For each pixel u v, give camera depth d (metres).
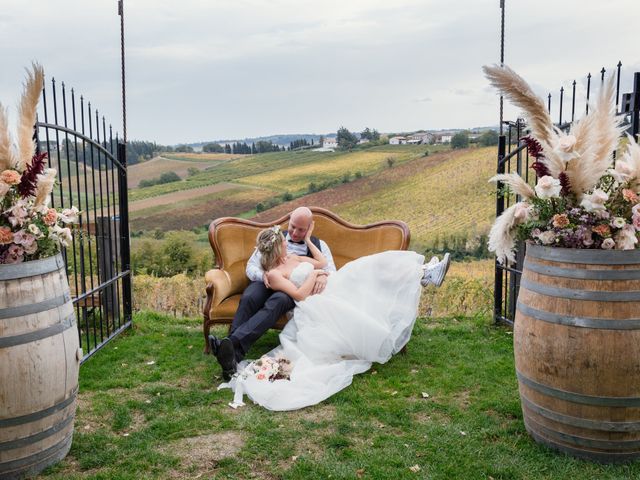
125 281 5.89
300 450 3.25
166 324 6.32
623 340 2.86
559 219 2.99
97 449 3.27
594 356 2.90
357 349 4.39
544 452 3.17
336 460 3.11
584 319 2.90
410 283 4.70
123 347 5.27
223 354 4.19
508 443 3.29
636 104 4.20
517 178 3.25
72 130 4.62
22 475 2.94
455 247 27.44
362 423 3.60
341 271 4.77
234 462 3.11
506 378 4.34
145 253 19.52
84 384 4.33
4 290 2.76
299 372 4.14
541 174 3.27
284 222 5.69
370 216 34.81
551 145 3.12
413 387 4.20
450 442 3.31
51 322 2.93
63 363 2.99
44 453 3.00
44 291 2.91
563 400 3.04
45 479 2.93
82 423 3.64
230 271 5.28
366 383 4.28
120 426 3.59
